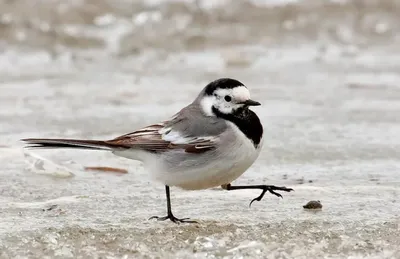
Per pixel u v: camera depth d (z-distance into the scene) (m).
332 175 12.34
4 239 9.19
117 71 22.64
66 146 9.55
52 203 10.78
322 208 10.52
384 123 16.22
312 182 11.92
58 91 19.80
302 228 9.70
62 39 25.38
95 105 18.09
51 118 16.58
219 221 9.95
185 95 19.25
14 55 24.22
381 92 19.62
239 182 11.95
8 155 13.26
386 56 24.33
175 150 9.48
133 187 11.63
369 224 9.84
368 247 9.07
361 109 17.61
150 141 9.59
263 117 16.75
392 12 27.27
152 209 10.50
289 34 26.19
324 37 26.16
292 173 12.47
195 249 8.95
